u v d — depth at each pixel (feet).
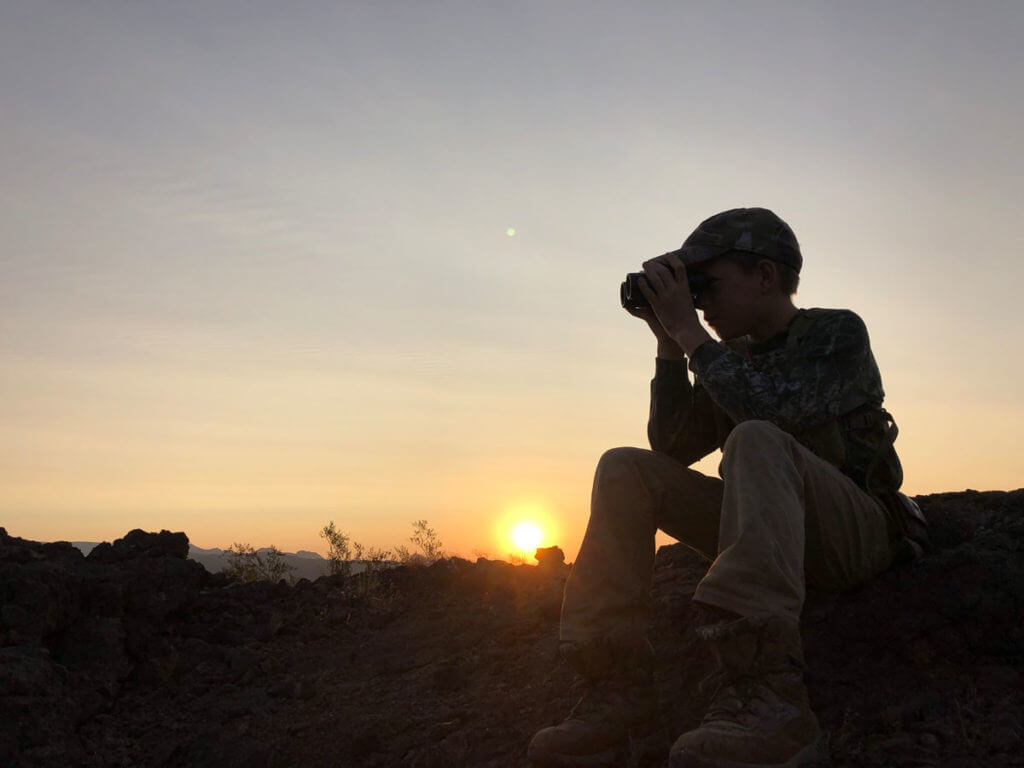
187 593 15.35
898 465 9.00
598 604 8.23
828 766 6.97
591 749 7.97
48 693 11.40
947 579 8.87
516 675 11.31
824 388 8.28
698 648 9.57
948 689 8.04
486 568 16.94
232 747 10.90
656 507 8.69
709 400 9.91
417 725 10.53
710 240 9.08
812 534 8.04
